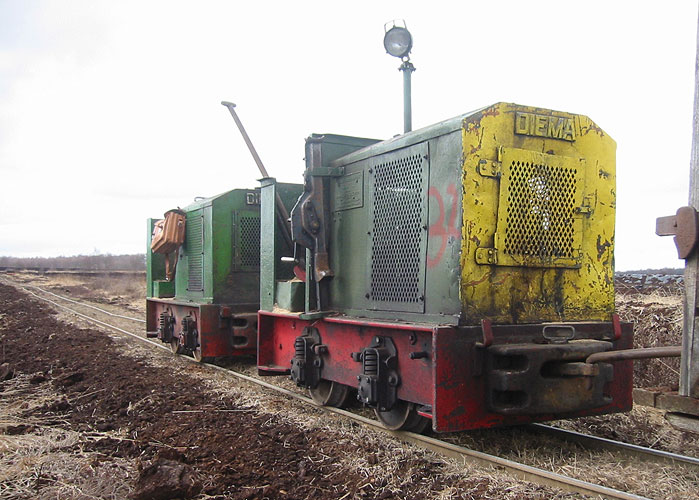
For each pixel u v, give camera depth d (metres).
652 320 8.74
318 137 6.32
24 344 12.09
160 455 4.61
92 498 3.82
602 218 5.07
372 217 5.66
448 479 4.17
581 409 4.59
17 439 5.12
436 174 4.85
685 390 3.46
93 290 32.81
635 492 3.86
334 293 6.26
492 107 4.65
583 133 5.01
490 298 4.62
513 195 4.69
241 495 3.98
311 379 6.37
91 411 6.41
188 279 10.52
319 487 4.16
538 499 3.72
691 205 3.47
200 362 9.58
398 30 6.08
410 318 5.08
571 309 4.95
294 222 6.21
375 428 5.49
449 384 4.36
